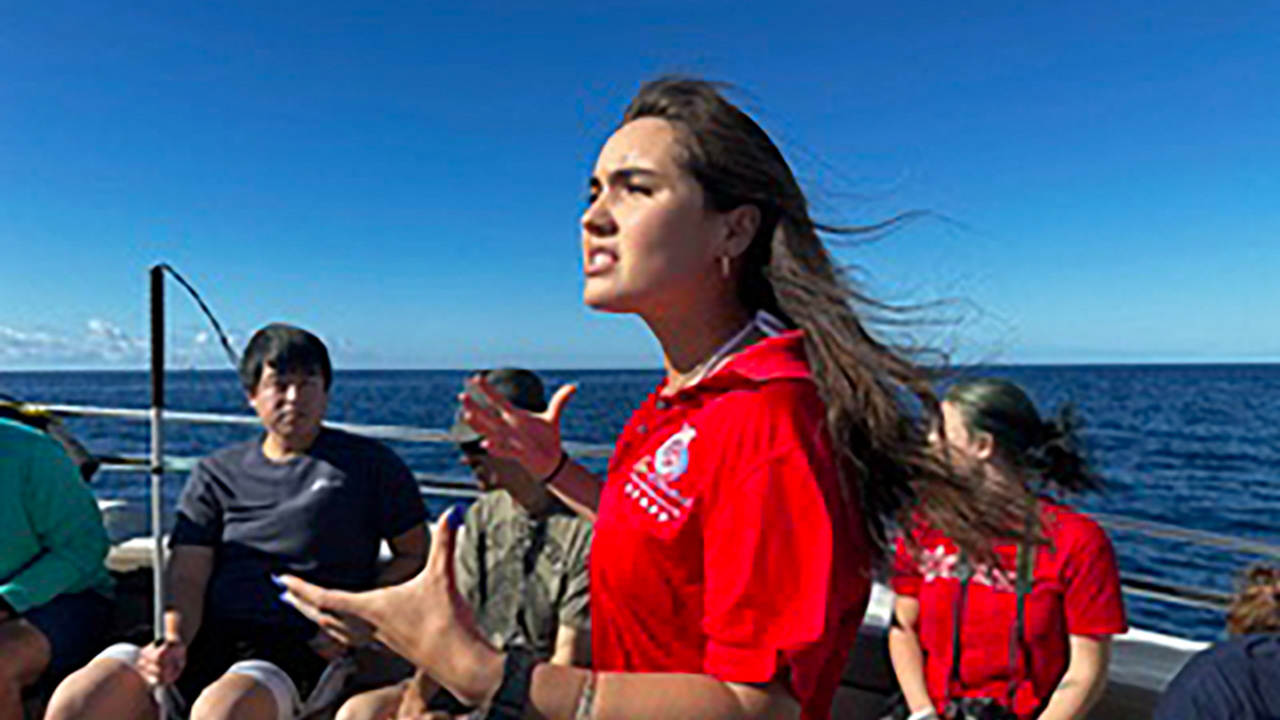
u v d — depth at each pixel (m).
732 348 0.98
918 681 2.30
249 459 2.97
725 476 0.86
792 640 0.80
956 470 0.98
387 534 3.04
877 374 0.94
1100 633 2.11
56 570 2.71
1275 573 1.63
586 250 0.98
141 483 16.97
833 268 0.98
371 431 3.09
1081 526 2.17
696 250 0.93
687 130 0.92
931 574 2.28
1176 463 31.14
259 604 2.81
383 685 2.92
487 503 2.74
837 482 0.87
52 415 3.03
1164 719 1.56
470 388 1.31
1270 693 1.47
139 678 2.44
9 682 2.50
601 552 0.99
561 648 2.49
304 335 2.93
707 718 0.80
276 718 2.46
